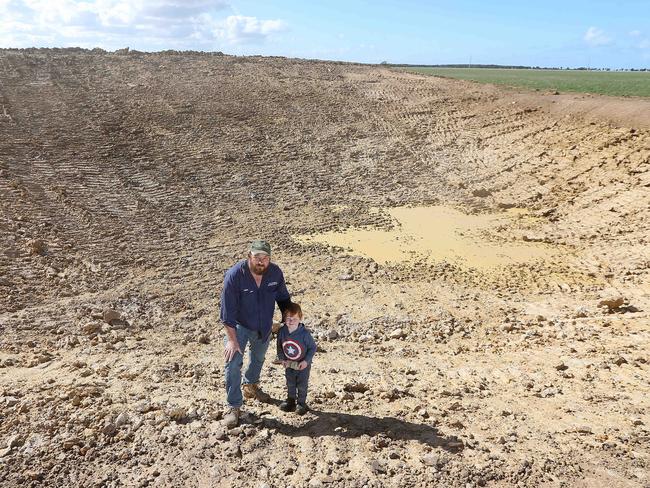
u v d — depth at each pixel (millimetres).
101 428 5156
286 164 21125
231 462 4680
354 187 19328
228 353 5121
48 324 8883
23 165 17484
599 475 4367
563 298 10469
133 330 8922
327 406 5855
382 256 13305
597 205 16094
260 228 15062
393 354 8023
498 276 11984
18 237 12383
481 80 41000
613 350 7480
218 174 19453
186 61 36781
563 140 21109
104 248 12734
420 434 5117
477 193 18406
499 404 5926
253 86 31188
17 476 4449
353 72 38094
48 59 32844
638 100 23812
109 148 20281
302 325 5387
